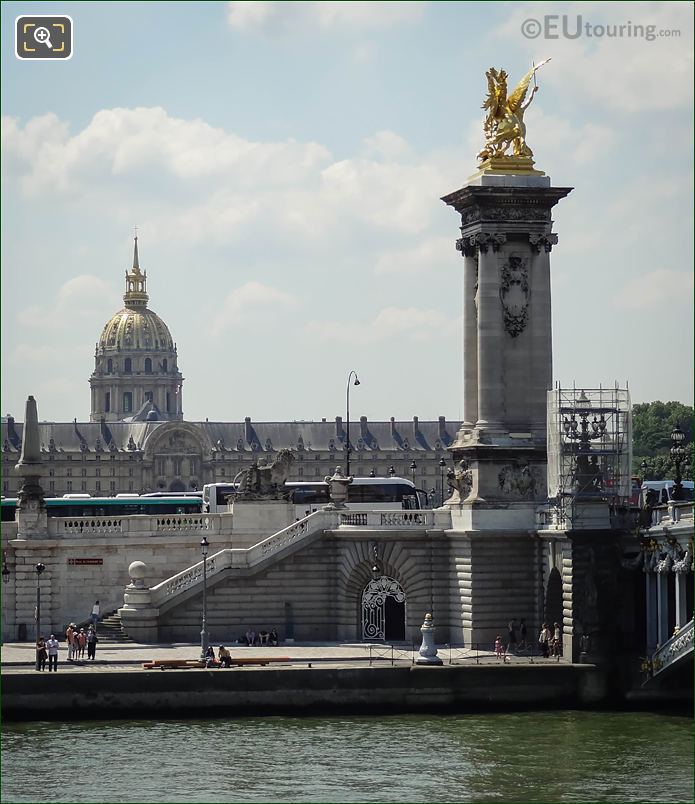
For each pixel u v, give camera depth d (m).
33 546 143.12
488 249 137.75
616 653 125.75
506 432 137.00
